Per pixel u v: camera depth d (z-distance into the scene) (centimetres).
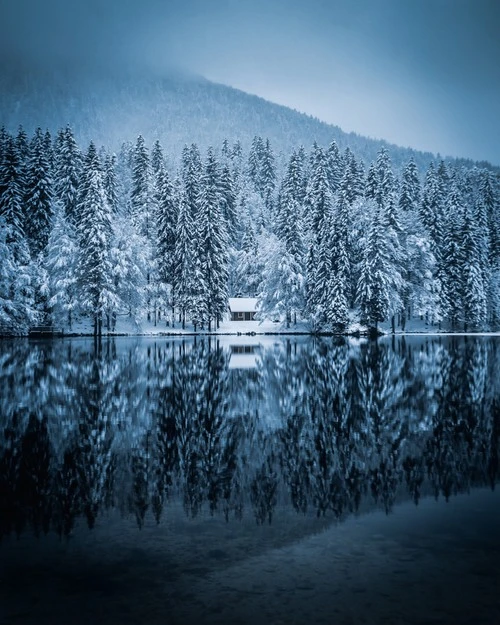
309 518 812
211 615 551
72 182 7344
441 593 588
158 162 9762
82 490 946
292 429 1440
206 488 959
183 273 6638
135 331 6475
